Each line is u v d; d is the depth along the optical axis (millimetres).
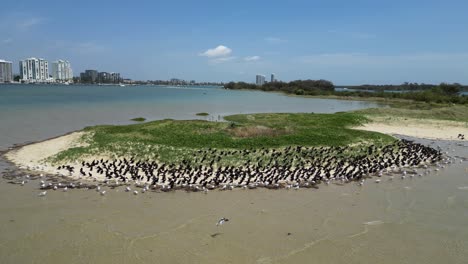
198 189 19031
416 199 18469
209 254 12688
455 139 37375
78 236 13852
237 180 20359
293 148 27094
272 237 14008
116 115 54969
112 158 24125
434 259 12672
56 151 26203
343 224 15305
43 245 13148
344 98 122250
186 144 27234
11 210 16047
